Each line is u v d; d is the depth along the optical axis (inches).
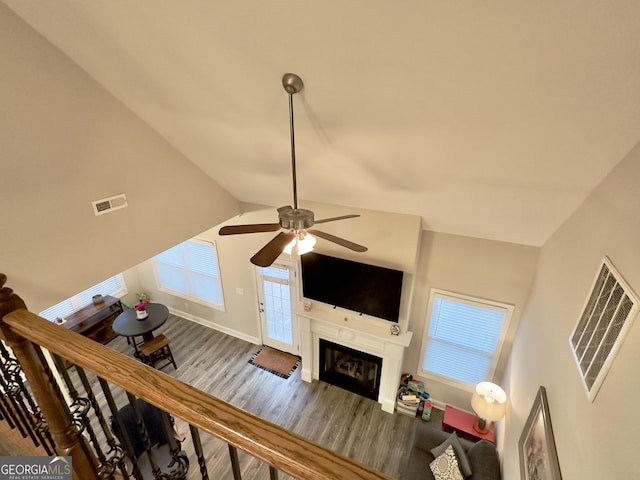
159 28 79.0
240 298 231.6
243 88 90.7
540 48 58.3
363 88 78.4
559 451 79.5
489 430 164.2
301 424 181.8
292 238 86.5
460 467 134.2
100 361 36.1
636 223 65.5
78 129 106.8
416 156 99.7
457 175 104.0
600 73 59.5
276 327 227.8
